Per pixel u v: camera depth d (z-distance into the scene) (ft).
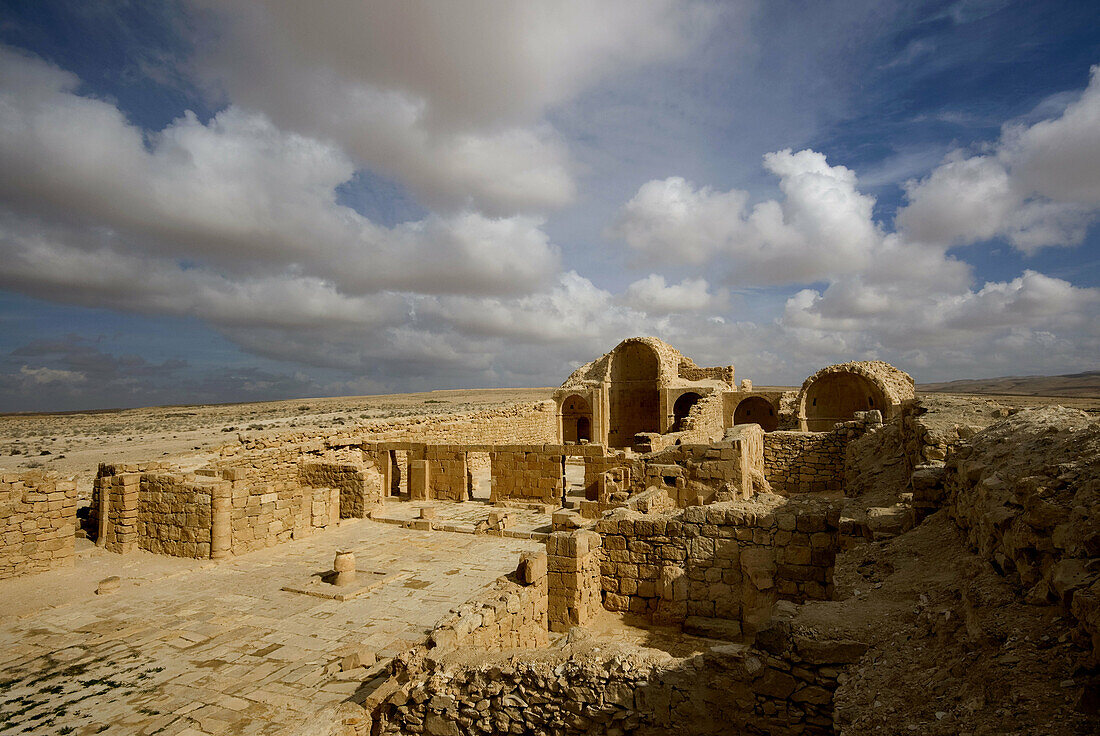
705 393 132.98
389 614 41.52
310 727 24.62
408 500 84.38
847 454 59.72
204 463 71.00
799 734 18.15
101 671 33.60
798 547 33.40
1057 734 11.26
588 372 150.20
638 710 19.92
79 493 78.23
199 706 29.73
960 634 16.31
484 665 22.54
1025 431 24.11
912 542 25.64
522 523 67.21
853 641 18.16
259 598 45.09
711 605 34.94
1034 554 16.08
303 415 303.27
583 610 34.91
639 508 43.27
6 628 39.86
